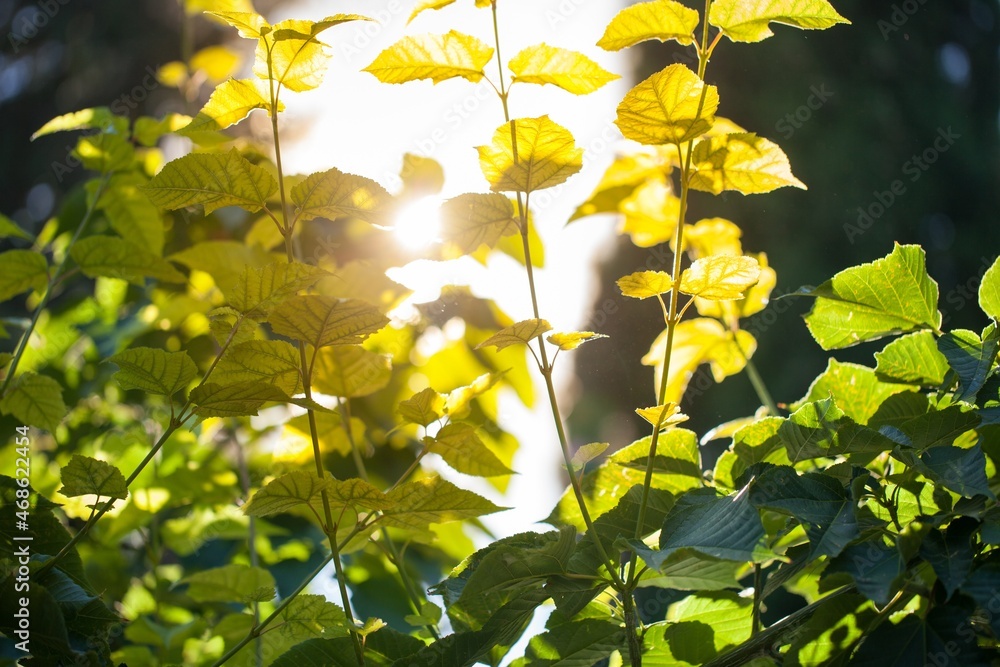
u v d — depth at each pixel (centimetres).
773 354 677
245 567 239
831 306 218
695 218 713
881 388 217
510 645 210
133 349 205
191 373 207
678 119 203
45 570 207
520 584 203
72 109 813
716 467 214
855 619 205
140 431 277
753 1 204
